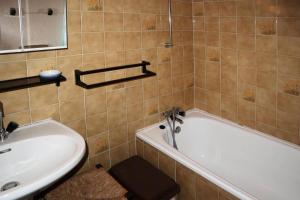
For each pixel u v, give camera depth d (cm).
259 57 203
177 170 186
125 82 205
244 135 221
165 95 238
